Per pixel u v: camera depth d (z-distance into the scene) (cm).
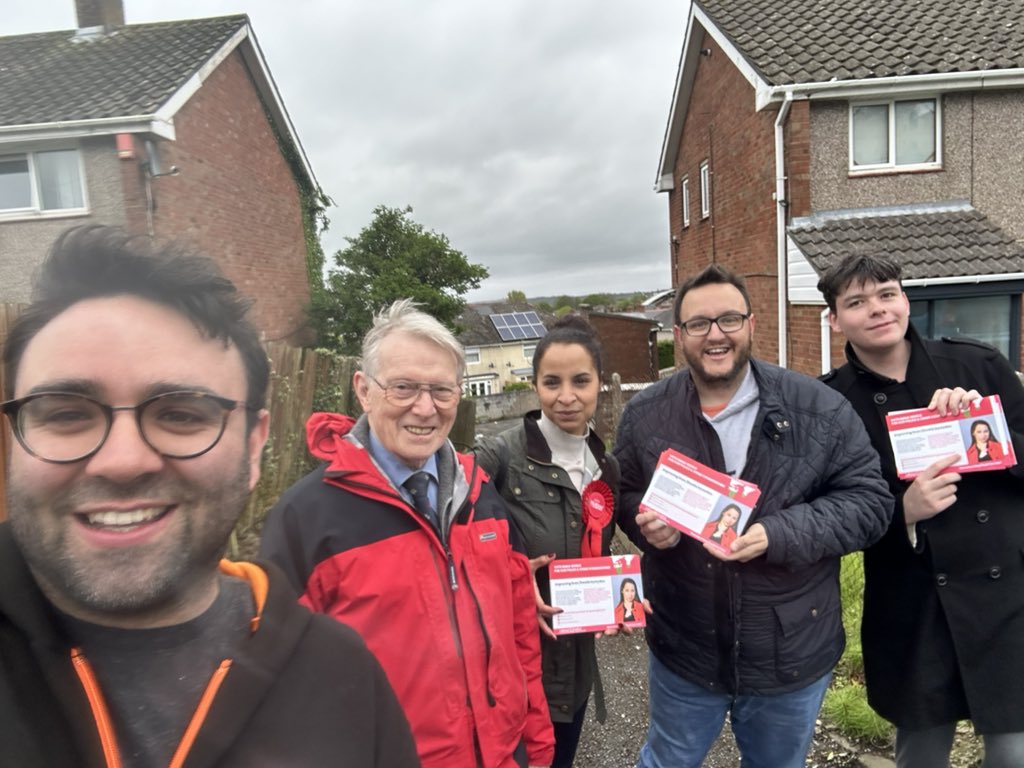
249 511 471
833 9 1053
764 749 218
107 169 1000
